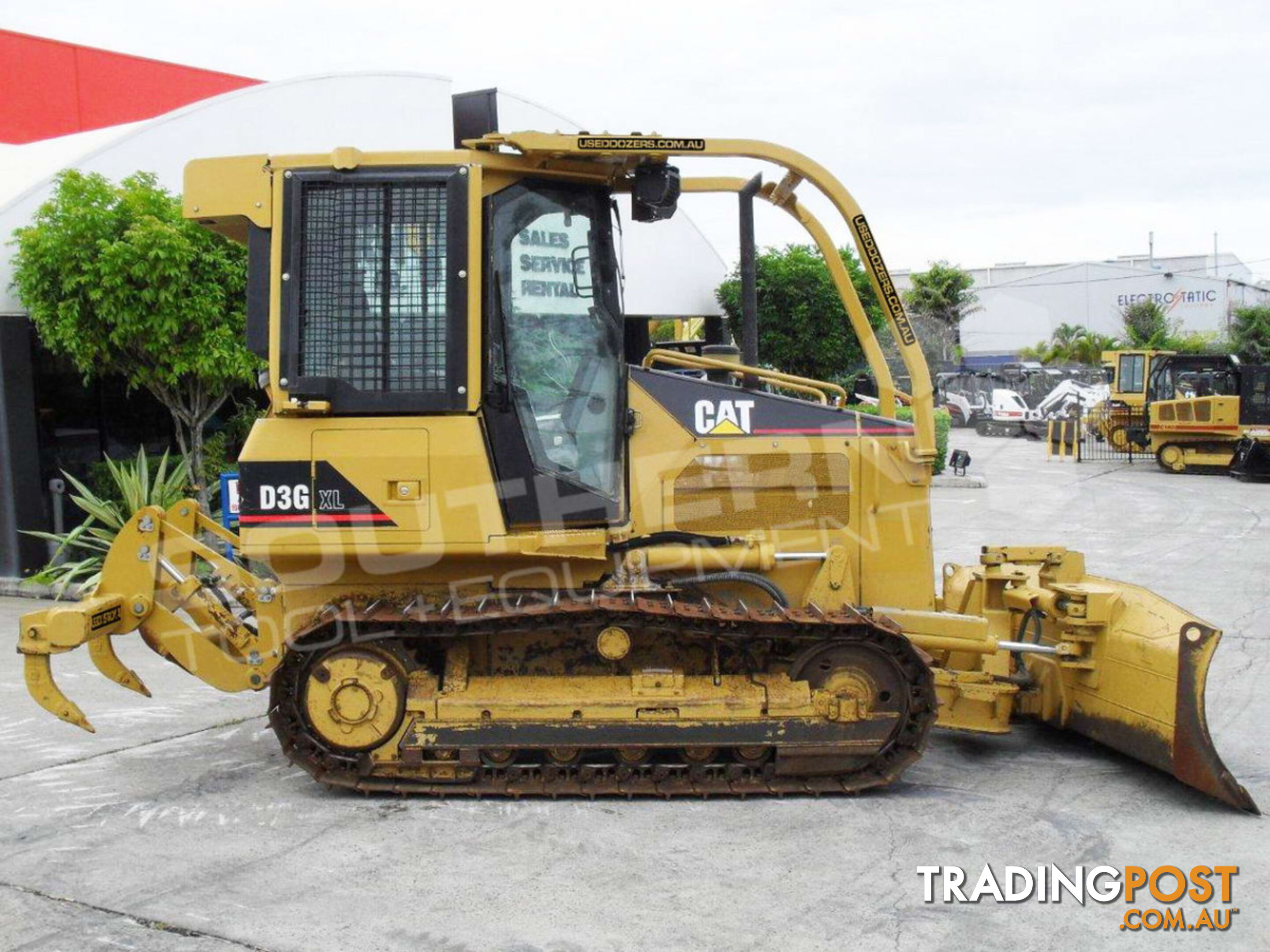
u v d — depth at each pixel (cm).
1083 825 475
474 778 511
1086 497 1827
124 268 970
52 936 381
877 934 381
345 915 395
